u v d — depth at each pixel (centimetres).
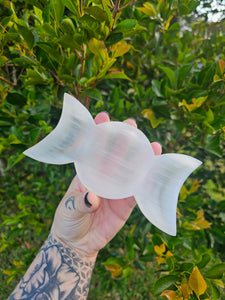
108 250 62
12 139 47
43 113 52
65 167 54
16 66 45
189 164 22
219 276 32
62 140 22
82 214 26
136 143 22
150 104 56
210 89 46
